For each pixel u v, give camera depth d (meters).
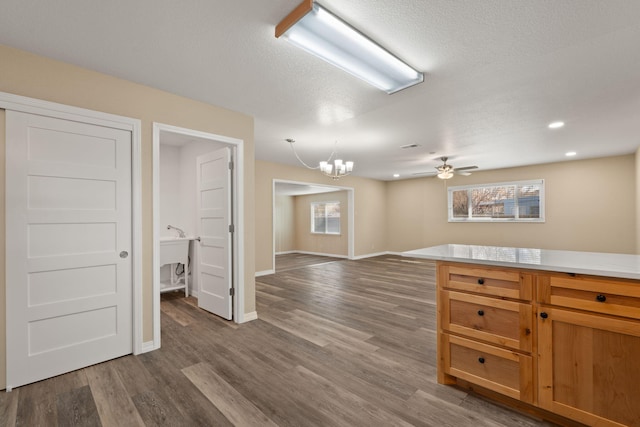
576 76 2.47
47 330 2.20
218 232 3.54
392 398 1.95
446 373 2.08
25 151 2.11
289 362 2.44
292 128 3.91
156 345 2.68
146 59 2.24
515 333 1.79
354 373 2.27
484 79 2.52
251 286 3.47
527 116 3.44
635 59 2.20
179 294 4.63
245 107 3.18
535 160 6.13
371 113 3.35
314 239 10.40
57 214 2.24
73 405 1.89
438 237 8.29
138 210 2.60
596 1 1.60
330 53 2.02
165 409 1.85
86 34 1.93
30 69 2.13
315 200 10.39
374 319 3.46
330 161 6.26
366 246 8.92
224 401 1.93
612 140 4.50
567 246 6.21
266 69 2.39
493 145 4.83
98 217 2.42
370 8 1.66
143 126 2.65
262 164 6.45
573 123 3.69
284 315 3.62
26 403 1.91
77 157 2.33
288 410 1.84
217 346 2.74
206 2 1.63
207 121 3.07
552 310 1.67
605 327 1.52
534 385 1.73
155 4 1.65
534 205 6.67
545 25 1.81
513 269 1.80
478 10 1.67
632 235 5.54
